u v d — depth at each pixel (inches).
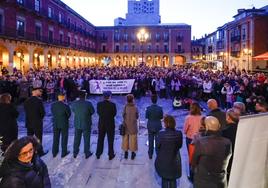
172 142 181.6
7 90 607.2
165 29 2721.5
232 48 1871.3
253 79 606.2
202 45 3149.6
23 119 491.8
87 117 289.1
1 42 1029.8
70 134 390.9
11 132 250.4
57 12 1637.6
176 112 553.0
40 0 1382.9
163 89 754.2
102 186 224.8
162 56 2751.0
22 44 1178.6
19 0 1181.1
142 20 4192.9
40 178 108.3
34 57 1366.9
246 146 79.5
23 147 101.0
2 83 606.5
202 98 690.2
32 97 285.7
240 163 79.9
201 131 179.3
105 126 284.0
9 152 101.2
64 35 1770.4
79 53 2107.5
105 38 2751.0
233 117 177.8
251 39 1531.7
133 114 284.0
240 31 1710.1
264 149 80.1
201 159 140.3
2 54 1084.5
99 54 2753.4
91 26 2564.0
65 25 1754.4
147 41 2743.6
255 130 79.8
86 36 2357.3
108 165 270.5
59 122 289.3
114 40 2746.1
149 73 911.0
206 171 138.6
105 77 813.2
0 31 1028.5
